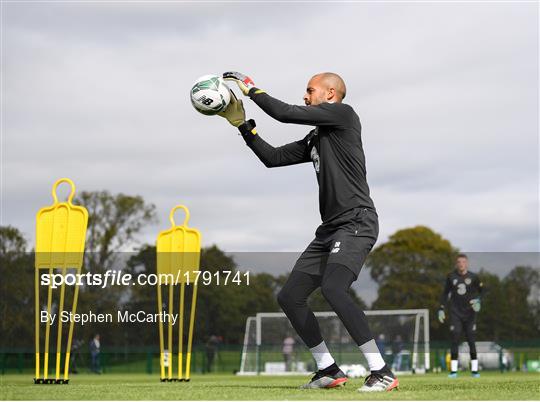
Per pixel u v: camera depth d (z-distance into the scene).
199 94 8.98
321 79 8.49
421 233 72.62
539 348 32.72
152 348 34.56
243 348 32.88
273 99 8.20
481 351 32.25
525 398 6.41
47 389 8.41
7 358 33.09
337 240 7.98
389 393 7.09
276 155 8.84
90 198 53.66
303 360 32.69
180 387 9.12
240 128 9.00
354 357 30.97
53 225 11.30
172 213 14.05
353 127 8.15
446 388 8.34
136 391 7.69
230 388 8.65
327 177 8.15
